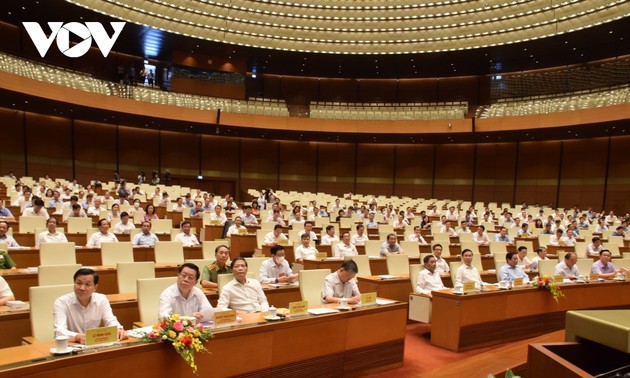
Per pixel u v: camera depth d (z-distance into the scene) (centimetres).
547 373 159
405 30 2048
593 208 2175
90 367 297
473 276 714
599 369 171
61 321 358
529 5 1748
